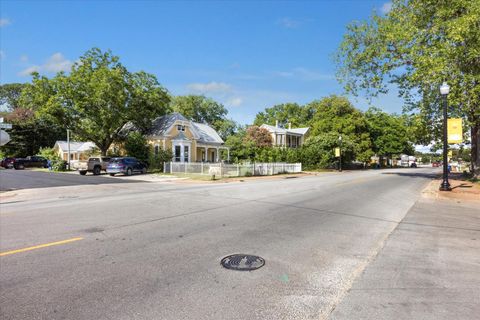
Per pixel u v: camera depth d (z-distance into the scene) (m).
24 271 4.43
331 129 54.94
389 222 8.02
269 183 19.97
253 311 3.36
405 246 5.83
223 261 4.89
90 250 5.39
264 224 7.54
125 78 33.69
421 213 9.38
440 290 3.89
